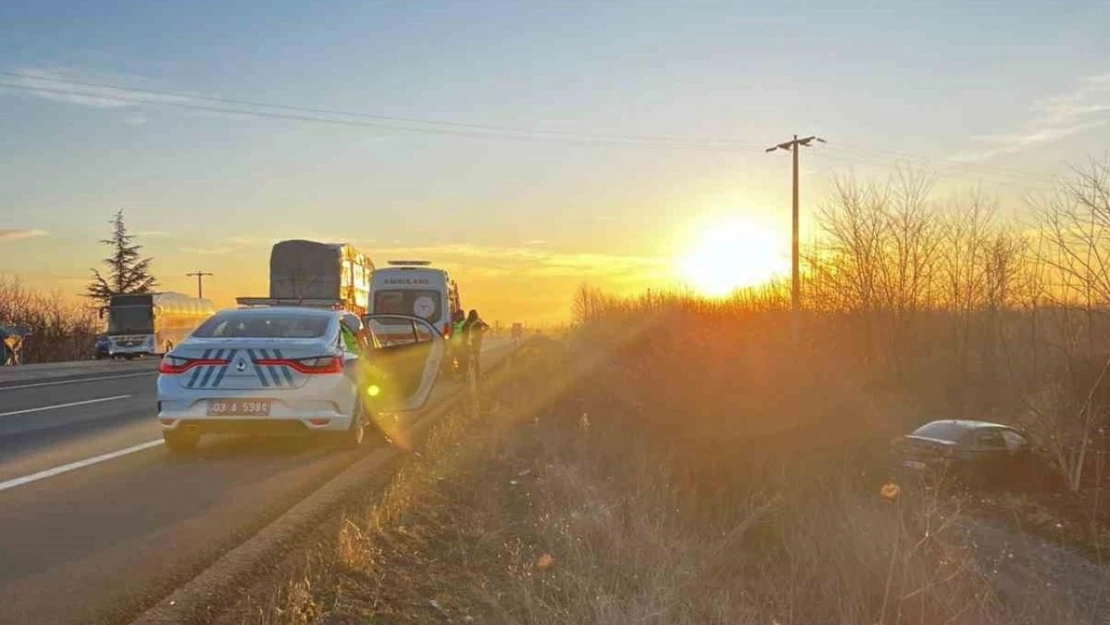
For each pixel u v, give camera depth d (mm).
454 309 30438
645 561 7211
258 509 7609
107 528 6863
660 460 12797
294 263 30219
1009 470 17375
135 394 18766
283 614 5109
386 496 8125
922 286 32625
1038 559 11367
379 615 5492
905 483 13695
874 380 29250
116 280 81938
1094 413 19984
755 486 11680
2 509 7477
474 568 6805
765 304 32969
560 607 5820
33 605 5070
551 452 12031
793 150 35719
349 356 10766
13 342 47406
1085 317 21641
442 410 16547
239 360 9984
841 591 7250
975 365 29719
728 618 6270
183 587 5488
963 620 6980
